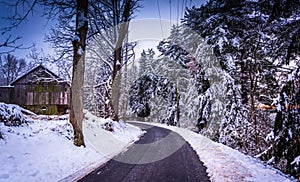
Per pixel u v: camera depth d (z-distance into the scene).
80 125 7.51
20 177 4.21
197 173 5.15
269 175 4.79
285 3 6.89
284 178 4.58
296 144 6.16
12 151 5.08
